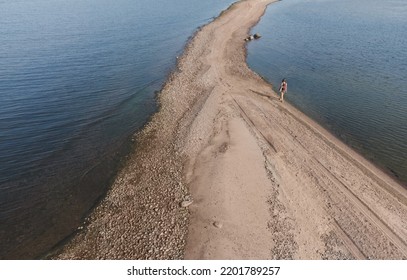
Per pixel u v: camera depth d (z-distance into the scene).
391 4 96.94
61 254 18.59
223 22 74.25
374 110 35.25
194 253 18.20
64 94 38.50
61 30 65.81
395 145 29.50
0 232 20.22
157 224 20.39
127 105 36.59
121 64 48.53
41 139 29.86
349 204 22.52
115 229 20.23
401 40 59.50
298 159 26.92
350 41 59.59
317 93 39.38
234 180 23.30
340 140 30.25
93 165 26.67
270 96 38.41
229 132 29.73
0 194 23.23
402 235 20.34
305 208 21.73
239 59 51.38
